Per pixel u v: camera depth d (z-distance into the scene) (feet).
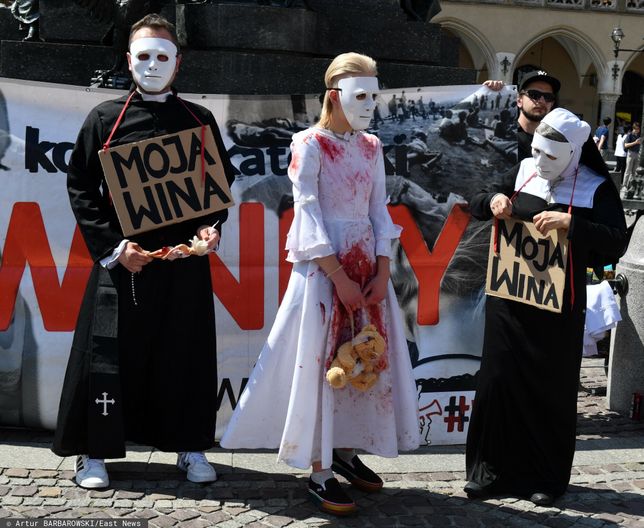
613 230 12.59
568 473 13.25
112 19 16.83
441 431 15.64
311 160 11.87
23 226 14.93
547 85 15.72
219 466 13.96
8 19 19.40
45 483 12.98
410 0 19.75
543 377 12.90
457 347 15.71
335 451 13.32
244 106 15.21
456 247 15.72
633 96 125.39
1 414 15.05
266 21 16.55
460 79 18.15
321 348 11.97
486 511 12.71
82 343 12.62
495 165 15.79
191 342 12.78
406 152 15.61
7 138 14.83
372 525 12.10
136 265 12.07
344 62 11.78
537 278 12.73
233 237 15.25
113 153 12.14
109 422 12.50
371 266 12.25
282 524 11.98
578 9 114.62
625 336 17.71
